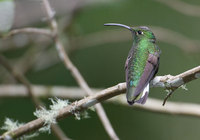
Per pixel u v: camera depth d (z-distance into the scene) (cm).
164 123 1180
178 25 1285
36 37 1222
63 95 1007
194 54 1195
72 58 1227
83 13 1245
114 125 1176
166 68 1260
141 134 1177
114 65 1247
